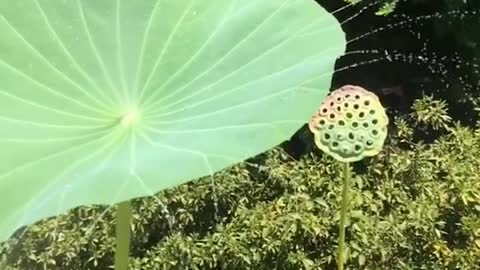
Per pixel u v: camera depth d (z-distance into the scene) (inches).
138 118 52.1
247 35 58.1
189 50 57.7
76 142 49.8
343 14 190.2
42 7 57.2
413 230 145.9
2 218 44.0
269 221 146.6
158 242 150.0
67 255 146.1
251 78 54.6
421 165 151.7
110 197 42.6
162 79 56.0
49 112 52.9
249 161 153.9
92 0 58.4
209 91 54.2
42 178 46.6
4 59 55.1
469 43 181.6
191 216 150.3
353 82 191.9
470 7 179.8
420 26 188.1
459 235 147.3
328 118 58.9
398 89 188.7
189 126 50.4
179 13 59.2
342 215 62.3
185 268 146.0
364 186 151.6
